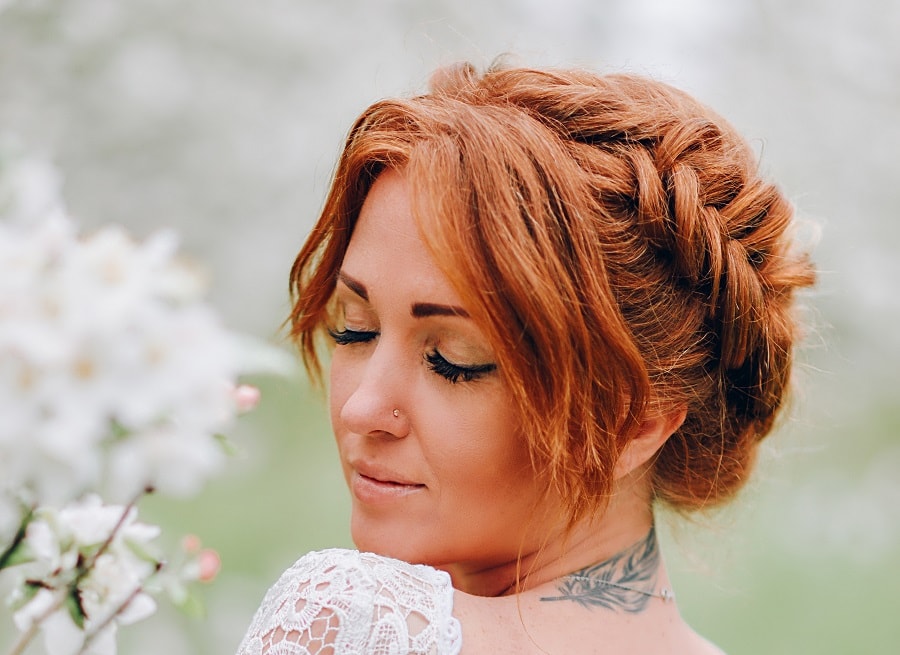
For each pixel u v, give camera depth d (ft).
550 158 3.99
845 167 19.79
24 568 2.97
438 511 4.13
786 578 14.15
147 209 16.69
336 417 4.43
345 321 4.40
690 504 4.74
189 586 3.13
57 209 2.74
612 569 4.32
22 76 15.23
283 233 17.67
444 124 4.06
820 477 16.26
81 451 2.59
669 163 4.40
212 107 16.76
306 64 17.25
